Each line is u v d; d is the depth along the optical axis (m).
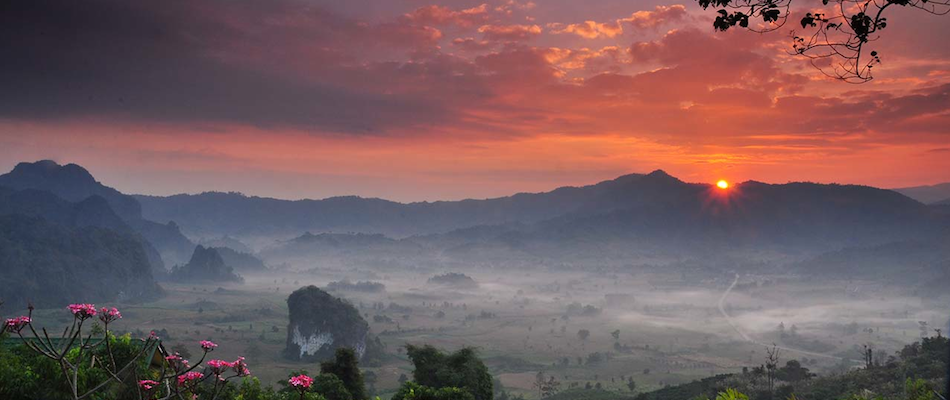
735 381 122.69
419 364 58.00
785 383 115.44
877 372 96.75
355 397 55.84
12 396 11.73
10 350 13.37
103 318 8.39
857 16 8.62
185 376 8.93
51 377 12.26
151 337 9.18
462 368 56.75
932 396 13.77
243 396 25.23
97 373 12.78
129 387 13.11
